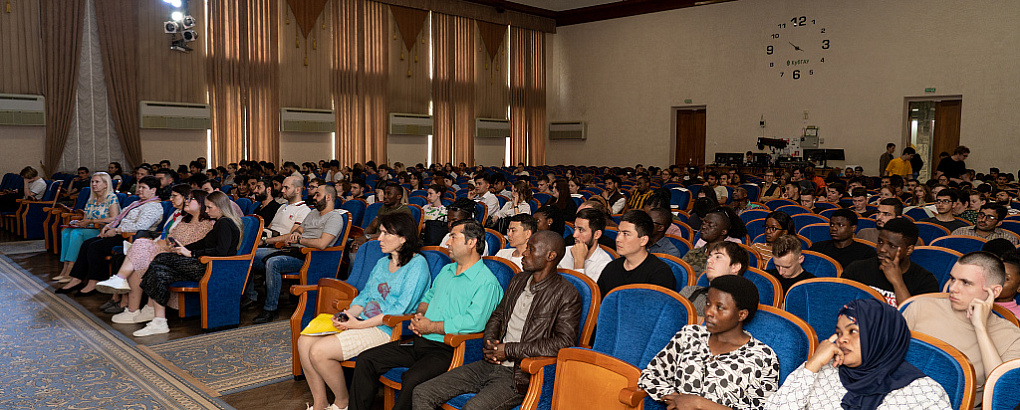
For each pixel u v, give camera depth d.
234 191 8.78
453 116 18.33
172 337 4.92
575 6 19.84
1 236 9.84
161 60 13.56
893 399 1.95
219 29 14.20
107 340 4.80
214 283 5.07
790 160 15.47
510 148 19.91
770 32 16.62
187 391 3.87
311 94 15.72
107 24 12.91
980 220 5.14
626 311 2.72
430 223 6.14
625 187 10.75
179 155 14.05
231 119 14.49
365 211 7.31
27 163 12.45
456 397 2.95
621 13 19.09
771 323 2.34
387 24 16.94
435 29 17.84
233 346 4.75
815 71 16.02
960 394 1.95
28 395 3.74
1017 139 13.70
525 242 3.71
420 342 3.36
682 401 2.28
